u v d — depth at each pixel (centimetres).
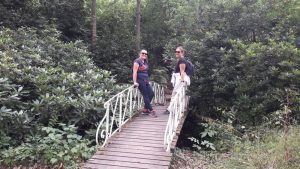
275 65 818
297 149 545
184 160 628
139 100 845
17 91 655
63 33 1343
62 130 652
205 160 645
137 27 1465
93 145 638
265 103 779
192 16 1467
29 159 560
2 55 759
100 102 693
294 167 504
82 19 1416
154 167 518
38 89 709
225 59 884
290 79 777
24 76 725
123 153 566
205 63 953
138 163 531
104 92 741
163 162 534
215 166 593
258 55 815
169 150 575
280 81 798
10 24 1075
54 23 1213
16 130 608
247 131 750
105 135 634
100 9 1593
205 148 765
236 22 994
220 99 895
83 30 1359
